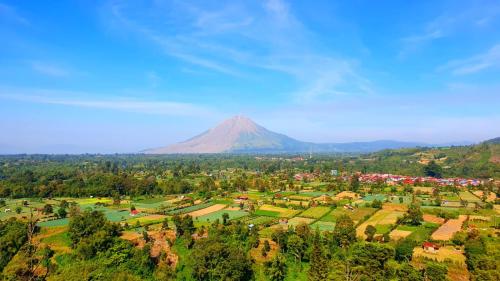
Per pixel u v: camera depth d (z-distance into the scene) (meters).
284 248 131.38
